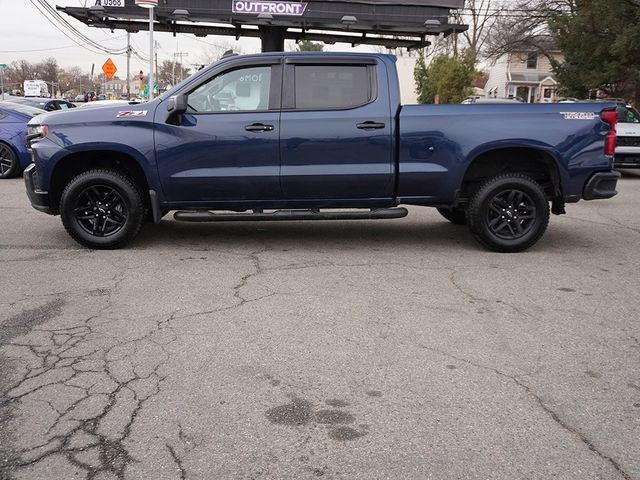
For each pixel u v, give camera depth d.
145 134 6.16
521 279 5.68
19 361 3.80
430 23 15.95
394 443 2.96
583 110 6.36
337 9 17.03
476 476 2.71
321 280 5.57
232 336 4.23
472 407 3.31
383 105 6.25
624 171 15.90
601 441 3.00
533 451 2.91
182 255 6.40
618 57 21.11
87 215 6.48
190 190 6.27
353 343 4.14
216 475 2.70
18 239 7.02
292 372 3.70
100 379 3.57
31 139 6.48
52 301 4.90
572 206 10.13
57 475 2.68
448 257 6.46
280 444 2.94
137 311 4.70
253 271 5.83
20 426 3.06
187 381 3.56
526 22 33.62
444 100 33.72
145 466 2.76
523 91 52.78
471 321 4.59
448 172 6.29
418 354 3.98
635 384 3.60
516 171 6.71
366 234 7.61
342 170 6.24
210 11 15.94
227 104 6.26
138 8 15.53
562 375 3.71
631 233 7.84
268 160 6.21
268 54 6.26
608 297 5.19
